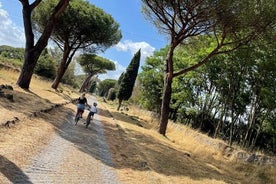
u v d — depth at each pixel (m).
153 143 19.88
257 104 29.91
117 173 11.03
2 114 12.59
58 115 19.53
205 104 36.41
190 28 22.86
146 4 23.64
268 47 23.20
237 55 26.83
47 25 24.72
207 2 19.66
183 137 28.84
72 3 37.62
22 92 21.41
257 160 20.53
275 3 19.36
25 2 24.31
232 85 30.31
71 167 9.77
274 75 26.41
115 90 98.94
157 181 11.48
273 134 31.42
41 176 7.96
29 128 12.69
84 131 17.48
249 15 19.47
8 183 6.78
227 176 17.00
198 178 14.05
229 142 28.50
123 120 31.75
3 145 9.34
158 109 51.28
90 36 40.00
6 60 48.41
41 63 58.88
